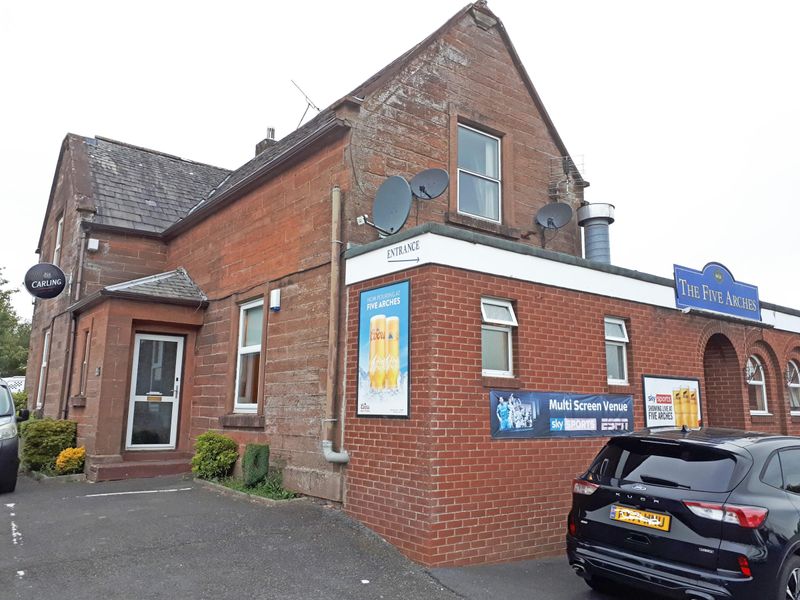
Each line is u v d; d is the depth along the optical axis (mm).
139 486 10031
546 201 11891
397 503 7066
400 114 9688
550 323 8305
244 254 11195
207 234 12766
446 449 6836
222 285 11820
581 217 12180
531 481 7609
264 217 10695
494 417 7359
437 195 8797
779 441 5723
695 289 10945
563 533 7824
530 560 7305
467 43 11031
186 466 11344
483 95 11117
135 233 14586
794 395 13719
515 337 7918
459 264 7367
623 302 9508
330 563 6340
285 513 7965
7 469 9398
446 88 10508
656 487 5293
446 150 10273
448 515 6734
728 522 4793
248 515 7848
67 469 10992
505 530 7211
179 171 17906
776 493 5133
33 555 6195
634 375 9453
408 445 7035
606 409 8805
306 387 8961
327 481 8250
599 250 11812
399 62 9852
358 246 8375
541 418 7895
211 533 7059
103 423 11039
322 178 9336
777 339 13156
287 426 9250
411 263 7363
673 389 10062
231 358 11031
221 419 10898
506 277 7859
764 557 4691
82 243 14023
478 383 7277
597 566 5480
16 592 5238
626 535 5344
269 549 6602
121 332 11430
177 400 12273
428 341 6977
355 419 7922
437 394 6867
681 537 4984
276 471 9305
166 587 5473
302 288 9391
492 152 11352
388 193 8508
